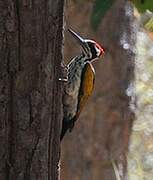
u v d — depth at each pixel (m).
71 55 15.80
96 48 11.10
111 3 8.64
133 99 16.47
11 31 7.36
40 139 7.87
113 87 16.20
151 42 21.97
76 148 16.38
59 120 8.09
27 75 7.55
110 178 16.55
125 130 16.50
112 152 16.53
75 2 15.46
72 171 16.47
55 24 7.62
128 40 15.94
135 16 15.73
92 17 8.68
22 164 7.84
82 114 16.28
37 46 7.53
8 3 7.29
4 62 7.43
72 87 10.39
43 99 7.73
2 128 7.61
